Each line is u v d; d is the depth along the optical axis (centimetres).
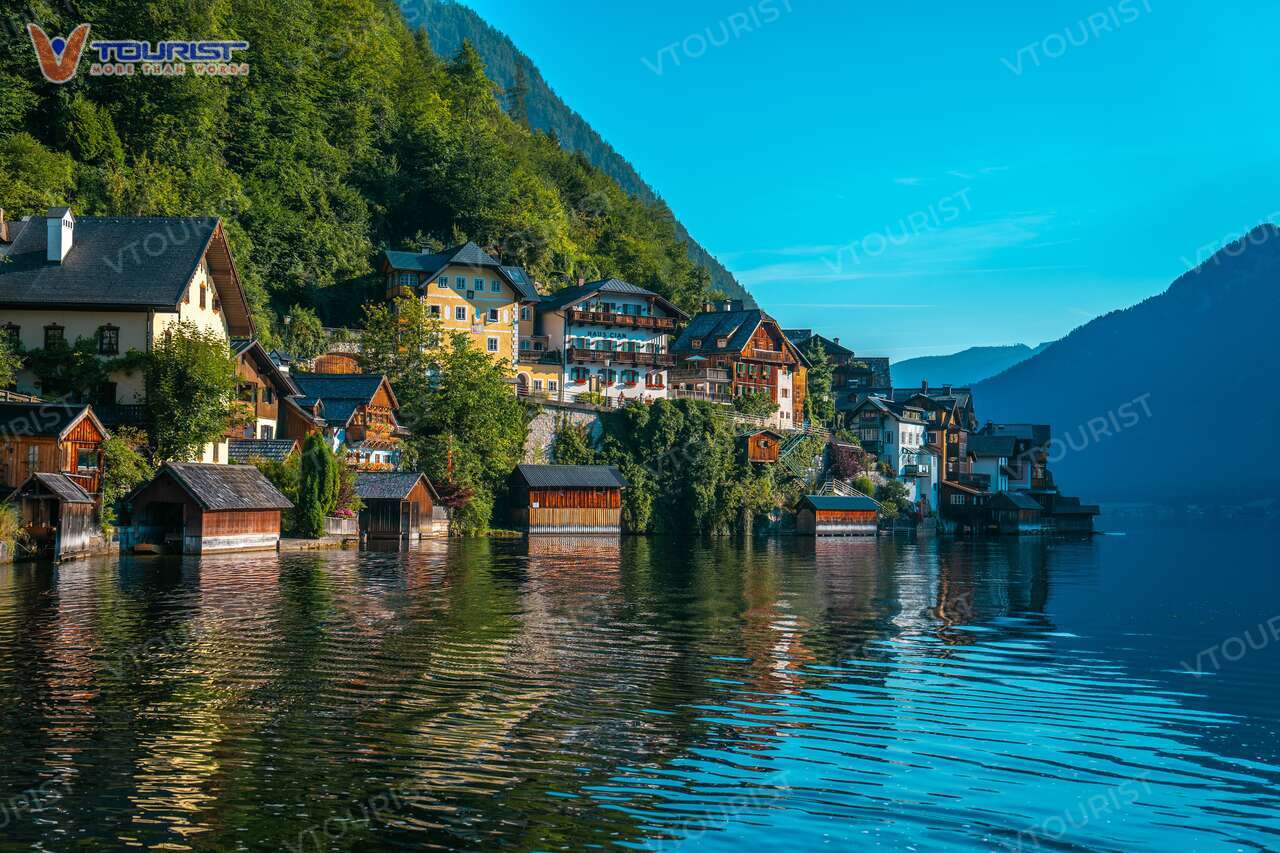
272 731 2005
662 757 1916
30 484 4534
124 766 1784
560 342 11075
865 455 12712
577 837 1541
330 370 9212
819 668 2770
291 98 10962
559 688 2427
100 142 8331
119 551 5119
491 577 4828
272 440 6631
